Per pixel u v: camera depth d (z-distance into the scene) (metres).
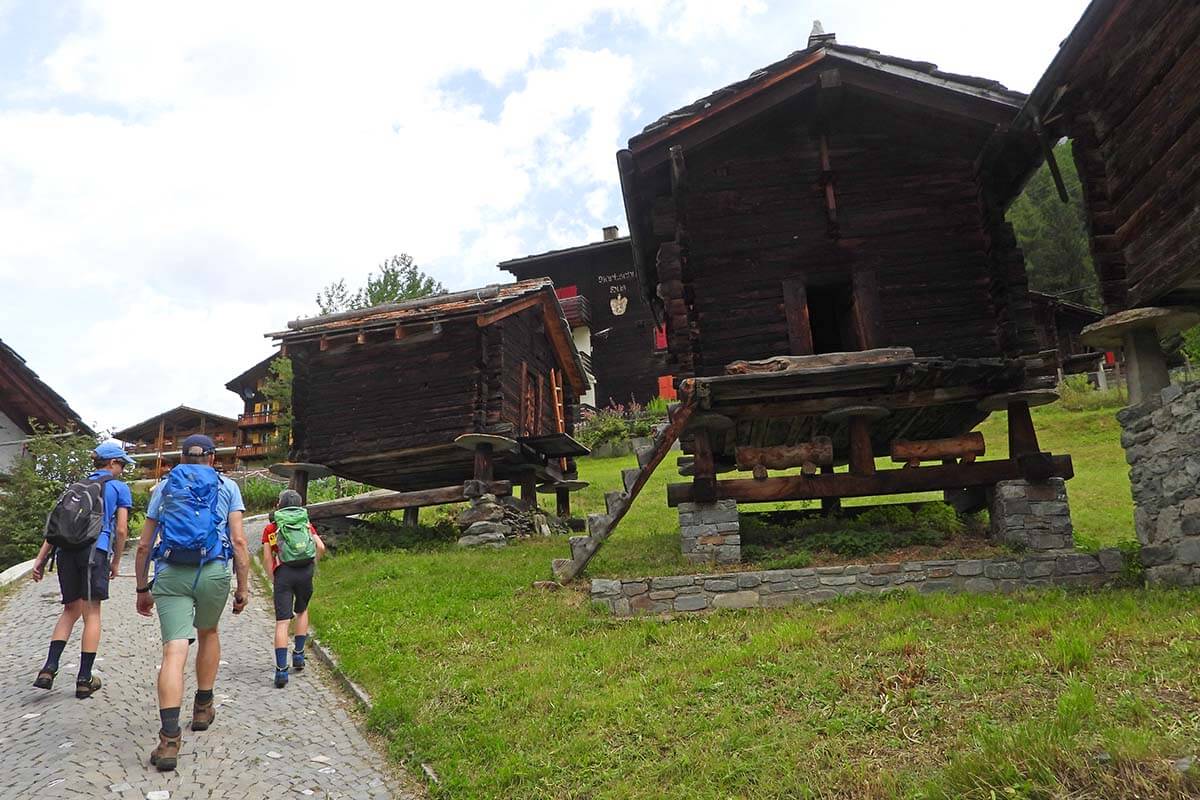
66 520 6.09
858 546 9.38
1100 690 4.57
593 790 4.54
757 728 4.84
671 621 7.84
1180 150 7.54
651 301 13.09
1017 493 9.26
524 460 16.12
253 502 25.61
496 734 5.43
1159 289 7.91
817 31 10.20
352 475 17.16
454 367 15.41
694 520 9.63
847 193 10.23
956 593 8.07
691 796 4.20
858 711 4.84
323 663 7.61
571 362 19.94
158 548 5.07
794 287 9.97
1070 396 25.09
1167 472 7.88
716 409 9.88
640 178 10.34
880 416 9.98
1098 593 7.71
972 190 10.27
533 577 10.10
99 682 6.15
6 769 4.63
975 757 3.83
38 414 17.61
